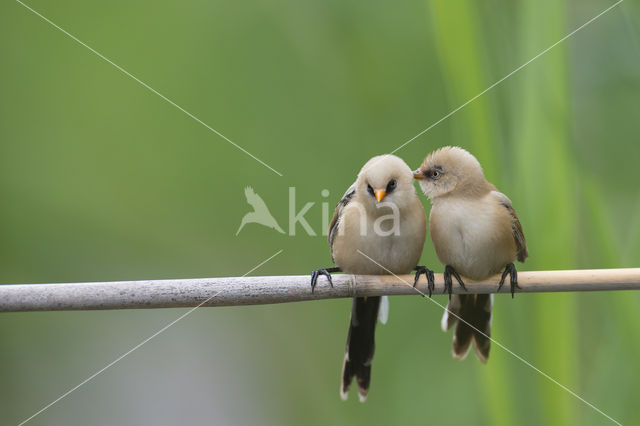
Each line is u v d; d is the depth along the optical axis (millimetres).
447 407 10398
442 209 8383
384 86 11734
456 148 8617
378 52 11789
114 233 13297
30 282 13367
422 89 11555
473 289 8078
